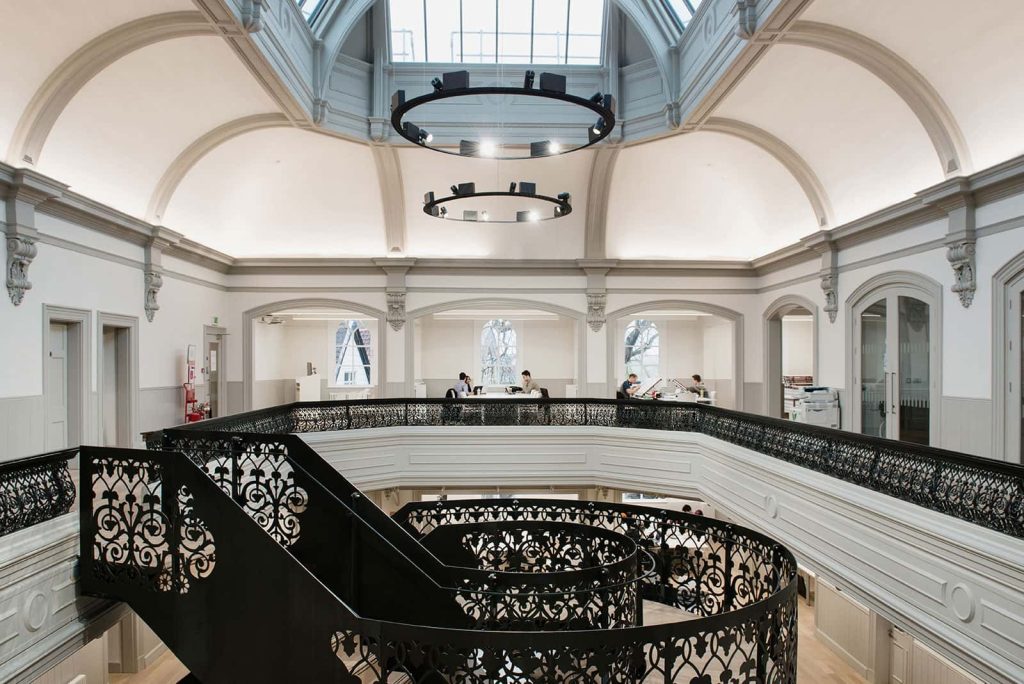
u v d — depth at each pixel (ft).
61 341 28.17
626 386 49.90
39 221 25.67
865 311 34.86
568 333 63.41
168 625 14.32
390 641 11.39
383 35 37.22
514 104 39.06
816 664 32.65
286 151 40.63
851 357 35.83
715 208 46.52
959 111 25.93
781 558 15.92
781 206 42.11
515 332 63.67
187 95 30.04
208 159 37.73
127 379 32.94
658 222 47.47
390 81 38.50
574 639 10.34
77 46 23.57
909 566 17.34
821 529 21.72
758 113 34.27
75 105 26.00
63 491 14.84
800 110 32.65
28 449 24.99
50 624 14.02
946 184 25.86
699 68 31.53
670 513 22.65
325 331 63.10
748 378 48.67
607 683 10.48
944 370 27.96
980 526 15.14
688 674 16.99
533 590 15.53
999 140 24.94
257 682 13.58
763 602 11.48
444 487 37.17
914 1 23.26
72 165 27.99
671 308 48.49
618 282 48.37
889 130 29.94
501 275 47.93
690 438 33.94
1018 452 23.93
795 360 65.21
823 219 37.42
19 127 23.98
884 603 18.22
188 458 14.46
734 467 29.14
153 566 14.79
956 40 23.86
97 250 29.91
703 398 59.00
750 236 47.39
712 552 21.09
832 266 37.29
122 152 30.37
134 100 28.35
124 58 25.77
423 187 45.03
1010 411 24.34
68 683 24.91
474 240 47.98
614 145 39.32
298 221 46.14
